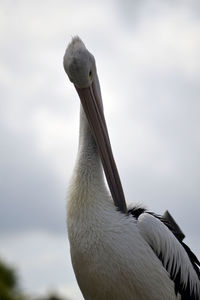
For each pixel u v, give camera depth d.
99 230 9.41
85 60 9.69
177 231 11.03
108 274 9.44
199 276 10.93
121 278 9.48
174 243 10.27
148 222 9.82
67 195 9.74
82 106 9.90
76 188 9.62
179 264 10.35
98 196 9.59
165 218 10.88
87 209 9.48
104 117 9.95
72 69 9.70
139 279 9.56
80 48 9.71
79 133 10.01
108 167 9.73
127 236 9.52
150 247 9.74
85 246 9.43
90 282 9.57
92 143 9.82
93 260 9.42
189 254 10.88
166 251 10.06
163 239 9.98
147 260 9.62
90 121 9.81
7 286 21.88
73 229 9.52
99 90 10.04
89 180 9.63
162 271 9.82
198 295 10.90
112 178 9.71
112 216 9.52
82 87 9.91
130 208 10.21
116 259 9.41
